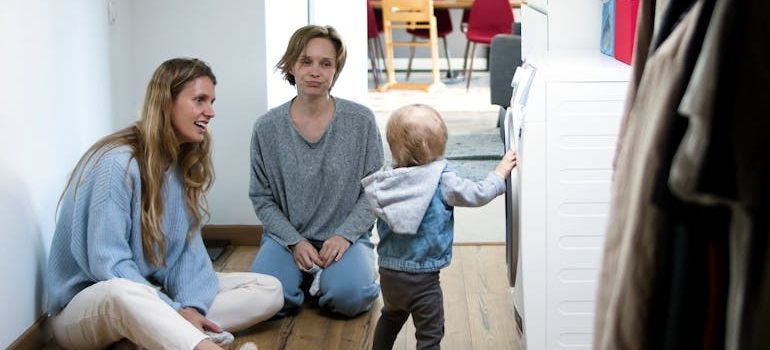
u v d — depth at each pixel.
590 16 3.11
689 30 1.17
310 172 3.24
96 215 2.59
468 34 9.16
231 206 3.95
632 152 1.32
